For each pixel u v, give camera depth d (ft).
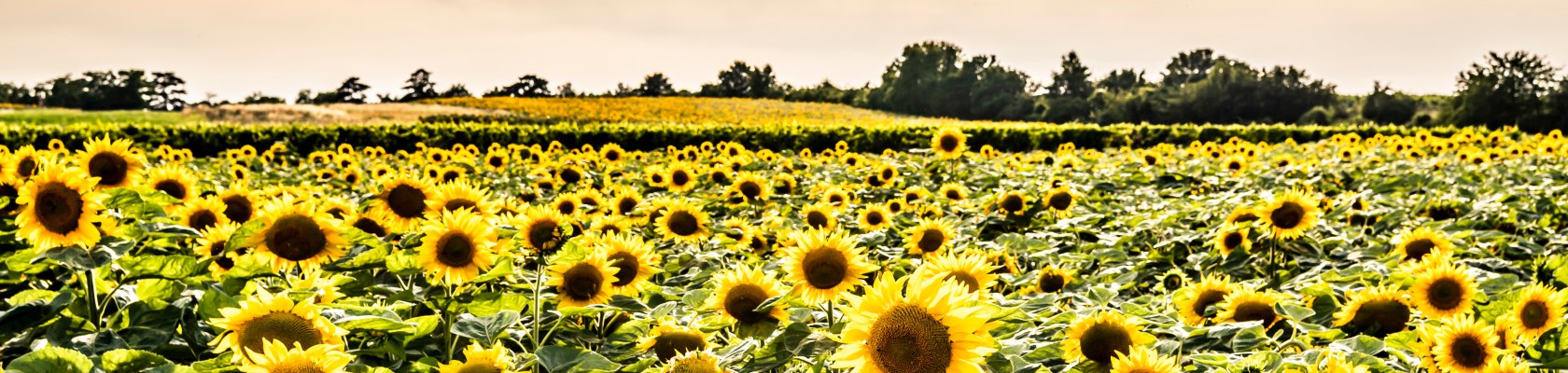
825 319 12.31
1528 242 21.58
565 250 12.91
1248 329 11.70
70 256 10.74
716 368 9.27
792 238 11.49
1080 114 345.51
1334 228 24.48
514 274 13.56
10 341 10.30
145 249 12.69
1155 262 20.77
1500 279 16.05
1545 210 27.86
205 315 10.49
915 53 398.21
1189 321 14.40
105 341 9.80
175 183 16.56
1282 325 13.37
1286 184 37.91
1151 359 8.84
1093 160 55.52
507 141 104.27
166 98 489.67
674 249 20.29
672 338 11.23
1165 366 8.79
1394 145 56.70
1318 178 39.58
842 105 326.65
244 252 13.61
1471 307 13.75
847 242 11.32
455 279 12.15
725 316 11.73
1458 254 20.18
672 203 20.04
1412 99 312.71
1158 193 35.55
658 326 11.87
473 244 12.21
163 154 56.03
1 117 201.77
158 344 10.07
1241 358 10.84
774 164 52.49
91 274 10.85
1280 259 20.89
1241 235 20.61
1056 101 358.23
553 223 12.85
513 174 43.24
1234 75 322.96
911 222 25.03
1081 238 24.56
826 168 46.47
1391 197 31.76
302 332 8.95
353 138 97.96
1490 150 48.03
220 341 9.55
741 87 533.96
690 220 19.88
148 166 16.58
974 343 7.59
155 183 16.44
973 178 40.40
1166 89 353.10
